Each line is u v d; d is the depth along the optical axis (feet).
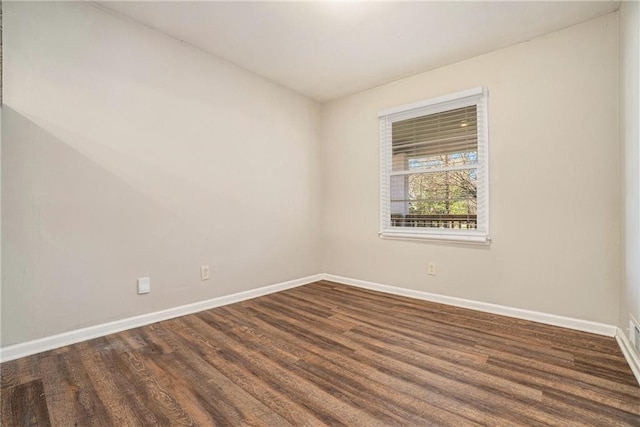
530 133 8.32
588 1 6.84
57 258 6.68
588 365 5.88
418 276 10.48
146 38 8.00
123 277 7.64
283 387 5.19
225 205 9.80
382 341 7.02
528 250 8.38
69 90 6.80
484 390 5.08
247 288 10.41
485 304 9.08
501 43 8.54
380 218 11.43
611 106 7.22
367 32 8.14
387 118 11.30
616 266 7.19
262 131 10.89
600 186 7.38
